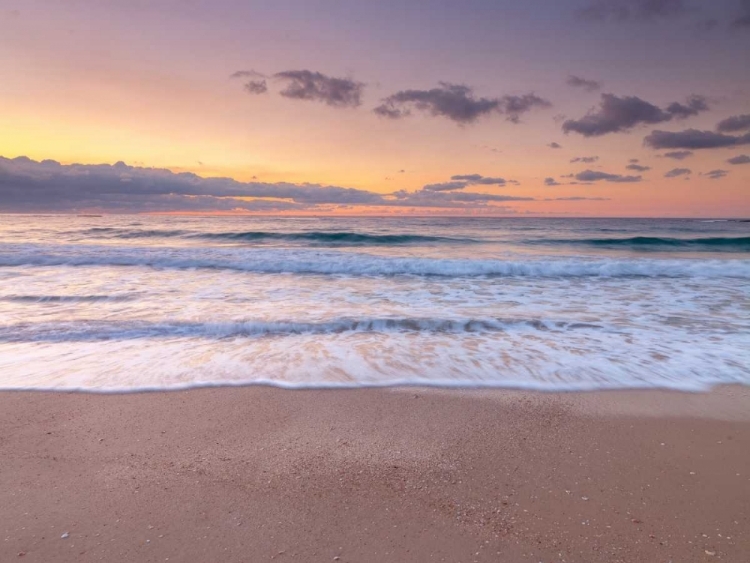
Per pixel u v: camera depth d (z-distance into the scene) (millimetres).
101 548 2311
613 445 3365
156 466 3100
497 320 6523
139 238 22859
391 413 3914
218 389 4375
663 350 5445
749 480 2893
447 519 2541
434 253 16844
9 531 2436
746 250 18969
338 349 5504
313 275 11109
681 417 3807
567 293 9008
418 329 6406
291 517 2566
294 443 3416
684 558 2225
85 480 2934
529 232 29078
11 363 4977
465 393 4305
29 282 9695
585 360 5109
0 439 3453
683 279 10789
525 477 2957
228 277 10664
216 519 2549
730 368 4852
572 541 2357
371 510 2625
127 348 5496
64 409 3957
